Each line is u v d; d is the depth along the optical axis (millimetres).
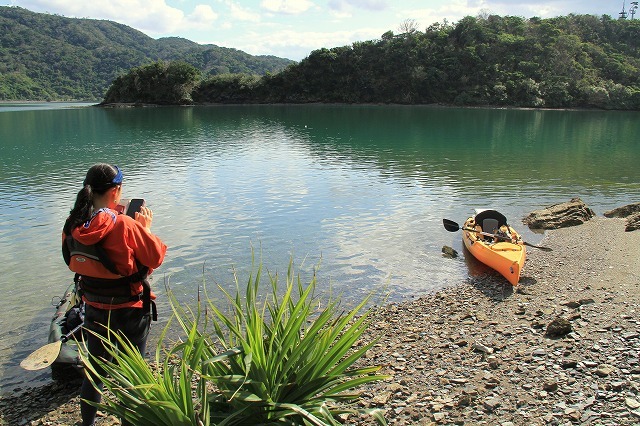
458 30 97750
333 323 3180
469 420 4461
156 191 17766
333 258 11078
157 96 89438
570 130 45469
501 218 12211
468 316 8000
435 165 24203
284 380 3055
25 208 15117
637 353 5582
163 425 2848
